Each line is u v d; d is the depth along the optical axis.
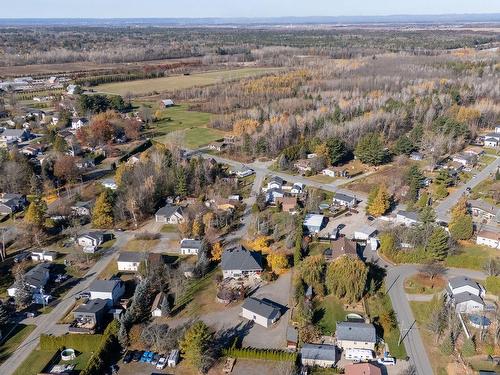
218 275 98.25
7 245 112.00
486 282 91.75
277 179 148.12
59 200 134.50
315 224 117.38
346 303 89.50
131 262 101.62
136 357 75.75
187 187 139.25
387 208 126.38
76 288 95.69
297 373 71.75
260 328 82.81
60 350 78.25
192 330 73.44
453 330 78.94
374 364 74.00
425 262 103.31
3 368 74.25
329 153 160.12
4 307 88.69
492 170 159.25
